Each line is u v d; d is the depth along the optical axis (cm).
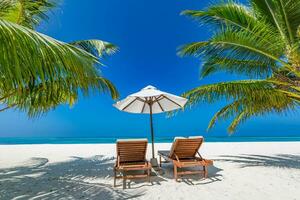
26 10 435
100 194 417
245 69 607
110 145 1625
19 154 1077
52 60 232
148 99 632
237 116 802
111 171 640
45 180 535
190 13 580
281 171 596
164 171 603
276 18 548
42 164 784
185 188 446
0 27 196
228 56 570
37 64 217
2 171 658
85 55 271
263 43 511
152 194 411
